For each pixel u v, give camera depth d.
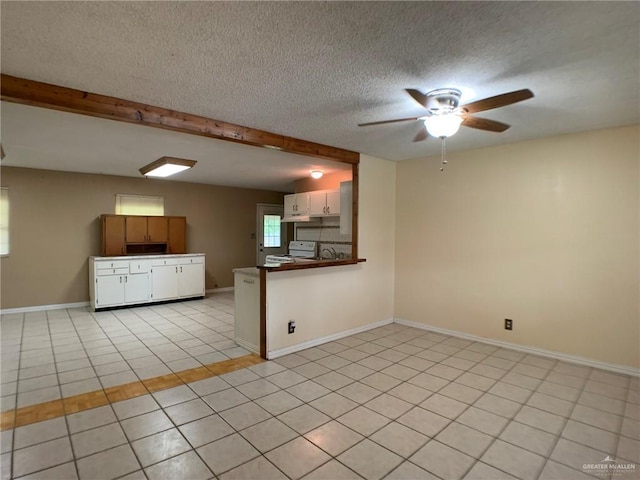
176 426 2.37
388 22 1.66
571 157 3.49
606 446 2.16
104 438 2.22
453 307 4.39
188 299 6.65
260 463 2.00
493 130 2.65
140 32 1.74
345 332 4.39
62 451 2.09
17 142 3.87
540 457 2.06
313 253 6.28
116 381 3.06
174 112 2.86
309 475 1.90
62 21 1.64
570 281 3.52
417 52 1.93
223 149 4.18
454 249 4.36
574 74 2.19
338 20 1.64
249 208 8.03
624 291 3.24
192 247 7.20
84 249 6.01
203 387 2.95
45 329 4.66
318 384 3.01
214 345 4.05
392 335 4.43
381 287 4.84
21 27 1.69
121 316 5.38
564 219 3.54
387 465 1.99
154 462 2.00
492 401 2.72
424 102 2.21
